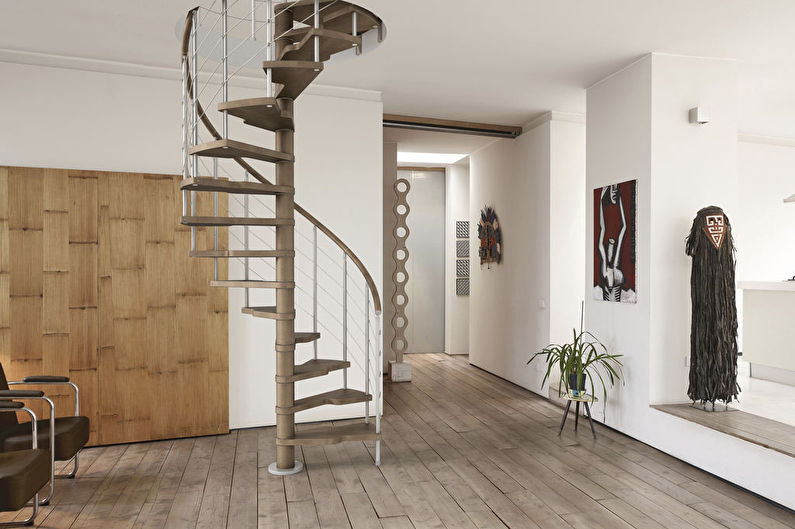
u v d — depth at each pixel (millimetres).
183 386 4422
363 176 5082
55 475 3609
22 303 4055
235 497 3301
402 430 4676
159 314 4359
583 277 5832
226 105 3055
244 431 4641
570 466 3803
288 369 3709
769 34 3828
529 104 5559
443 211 8922
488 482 3529
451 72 4641
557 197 5766
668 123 4160
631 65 4375
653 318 4117
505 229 6801
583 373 4488
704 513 3086
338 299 4992
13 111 4121
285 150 3701
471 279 7891
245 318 4691
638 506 3174
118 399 4254
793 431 3406
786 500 3115
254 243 4684
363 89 5094
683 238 4160
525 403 5613
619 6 3424
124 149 4387
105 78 4336
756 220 7137
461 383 6609
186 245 4426
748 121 6246
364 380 5070
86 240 4191
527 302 6211
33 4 3375
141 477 3607
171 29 3754
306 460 3949
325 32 3082
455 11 3504
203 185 3174
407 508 3152
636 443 4266
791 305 4785
